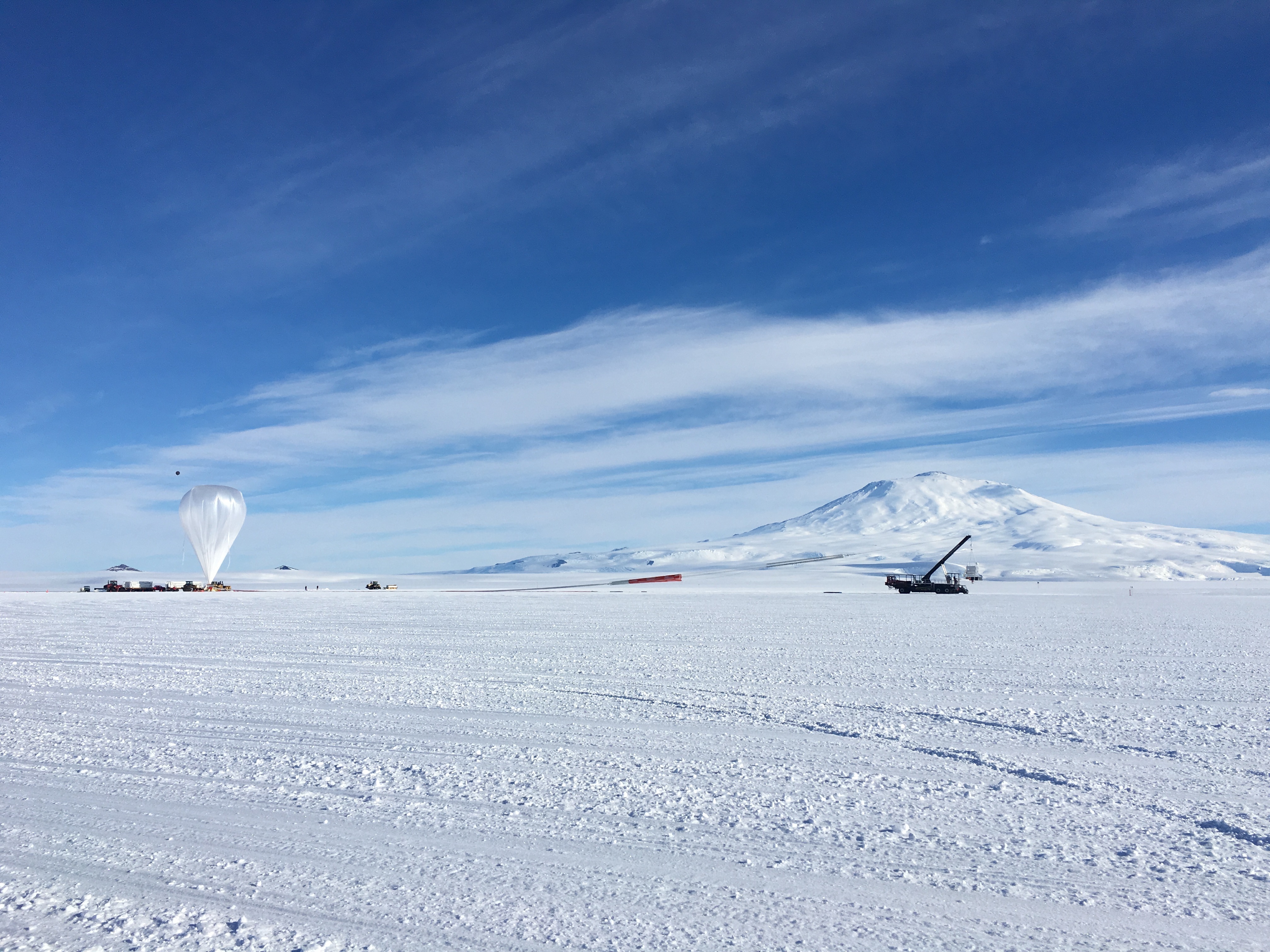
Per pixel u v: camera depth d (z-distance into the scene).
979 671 18.45
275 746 10.79
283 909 5.83
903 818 7.78
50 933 5.47
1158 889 6.14
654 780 9.10
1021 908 5.82
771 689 15.69
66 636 30.11
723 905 5.87
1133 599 68.31
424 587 161.62
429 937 5.38
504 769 9.59
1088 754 10.37
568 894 6.07
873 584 133.12
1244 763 9.89
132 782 9.04
